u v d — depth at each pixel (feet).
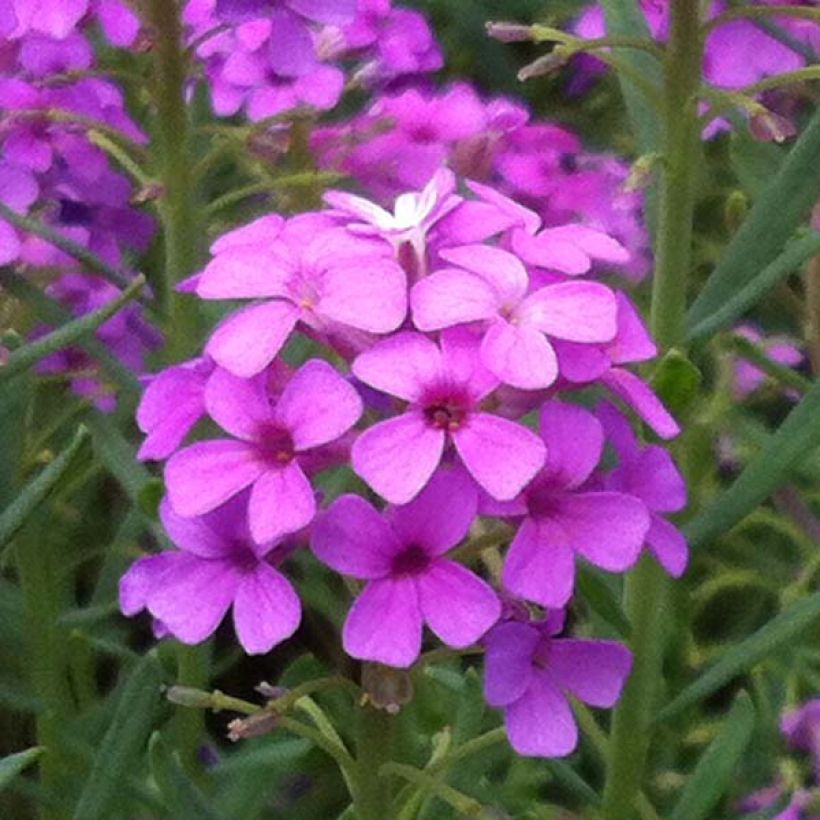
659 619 0.62
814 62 0.72
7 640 0.77
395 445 0.41
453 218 0.47
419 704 0.72
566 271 0.45
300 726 0.48
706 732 0.73
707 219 0.91
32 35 0.71
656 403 0.46
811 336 0.70
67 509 0.79
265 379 0.45
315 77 0.76
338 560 0.42
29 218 0.68
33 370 0.68
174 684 0.73
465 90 0.78
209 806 0.58
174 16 0.65
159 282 0.84
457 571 0.42
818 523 0.75
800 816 0.66
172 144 0.67
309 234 0.47
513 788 0.71
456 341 0.43
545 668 0.45
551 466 0.44
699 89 0.57
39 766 0.78
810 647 0.73
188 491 0.43
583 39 0.60
